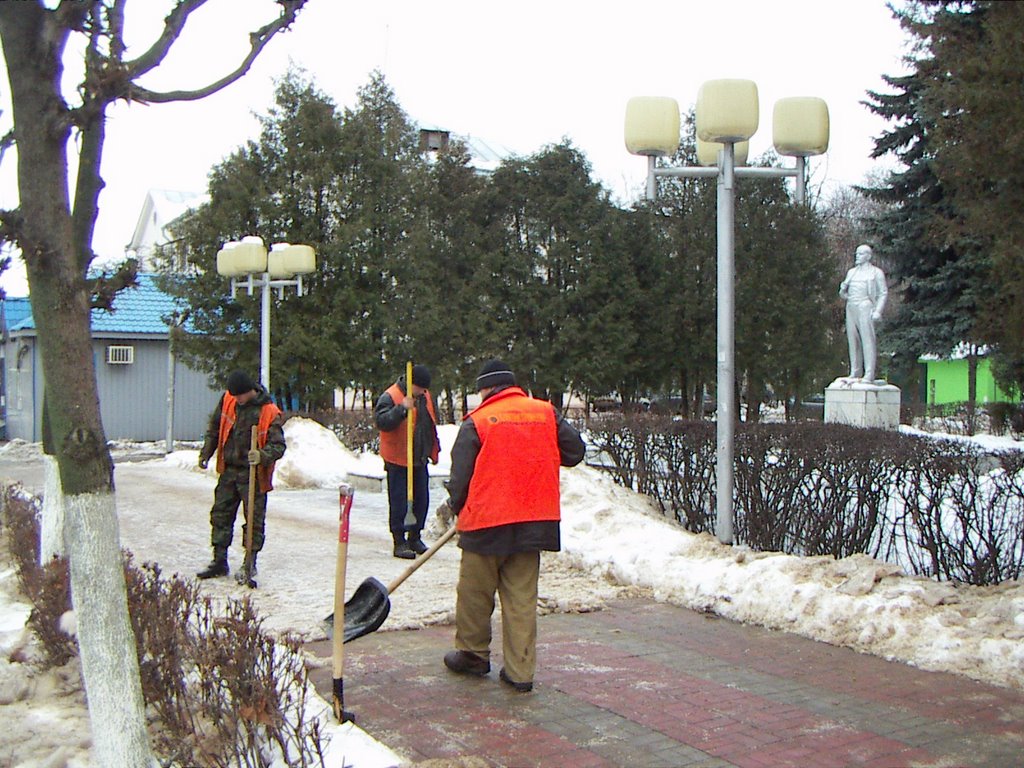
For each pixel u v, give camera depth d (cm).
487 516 560
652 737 497
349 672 593
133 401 2900
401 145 3123
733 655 646
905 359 2838
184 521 1211
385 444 980
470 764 452
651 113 868
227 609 520
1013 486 706
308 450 1711
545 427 582
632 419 1108
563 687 574
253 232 2477
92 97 390
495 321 2903
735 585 766
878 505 805
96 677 400
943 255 2747
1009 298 756
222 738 413
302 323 2402
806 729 512
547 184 2956
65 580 575
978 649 615
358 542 1075
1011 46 645
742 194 2991
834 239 4853
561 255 2866
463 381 2842
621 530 925
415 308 2636
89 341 402
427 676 589
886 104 2692
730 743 491
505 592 573
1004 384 2064
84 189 456
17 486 1120
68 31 394
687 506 995
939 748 489
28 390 2886
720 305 888
